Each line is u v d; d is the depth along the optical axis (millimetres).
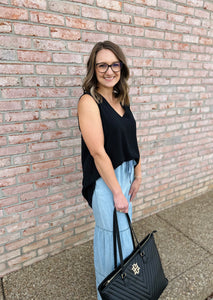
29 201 1876
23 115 1660
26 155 1755
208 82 2779
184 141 2826
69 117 1864
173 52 2330
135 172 1591
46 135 1797
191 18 2330
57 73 1712
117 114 1274
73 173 2031
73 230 2207
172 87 2463
